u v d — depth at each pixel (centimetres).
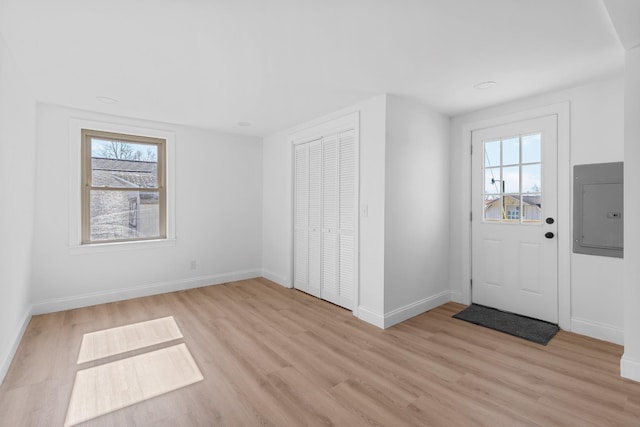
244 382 209
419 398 193
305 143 412
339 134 359
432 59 230
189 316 327
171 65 241
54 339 270
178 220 416
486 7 169
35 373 218
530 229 314
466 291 364
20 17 178
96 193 365
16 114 237
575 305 286
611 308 267
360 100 319
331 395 196
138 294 388
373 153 310
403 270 319
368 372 222
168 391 199
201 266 438
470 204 362
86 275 353
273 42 208
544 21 181
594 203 273
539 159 307
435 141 354
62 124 337
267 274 483
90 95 304
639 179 204
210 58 229
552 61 232
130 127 379
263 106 338
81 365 229
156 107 340
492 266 346
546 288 305
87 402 187
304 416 177
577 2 164
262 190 496
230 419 174
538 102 305
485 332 289
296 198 430
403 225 318
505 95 303
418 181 333
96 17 179
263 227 496
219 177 451
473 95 304
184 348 257
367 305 317
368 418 175
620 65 238
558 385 206
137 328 295
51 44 209
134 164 389
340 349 256
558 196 295
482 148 350
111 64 238
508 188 331
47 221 329
